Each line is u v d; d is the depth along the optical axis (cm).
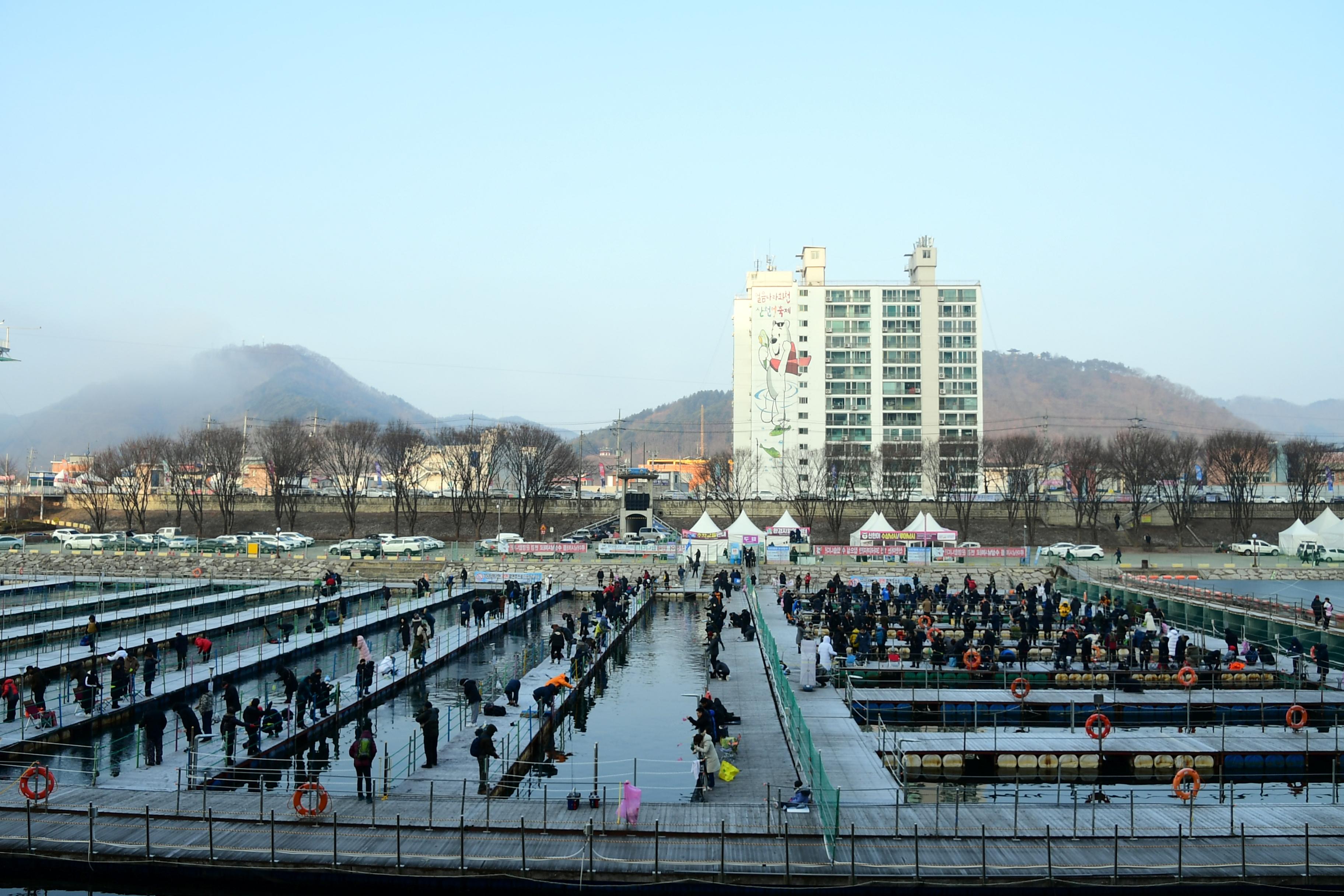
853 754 3756
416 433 16912
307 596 9050
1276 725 4425
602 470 18812
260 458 18188
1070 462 15350
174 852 2708
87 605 7825
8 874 2712
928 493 18150
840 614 6406
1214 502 15188
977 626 6581
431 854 2700
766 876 2562
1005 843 2788
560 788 3588
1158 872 2581
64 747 3756
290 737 3950
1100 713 3912
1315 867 2620
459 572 10094
